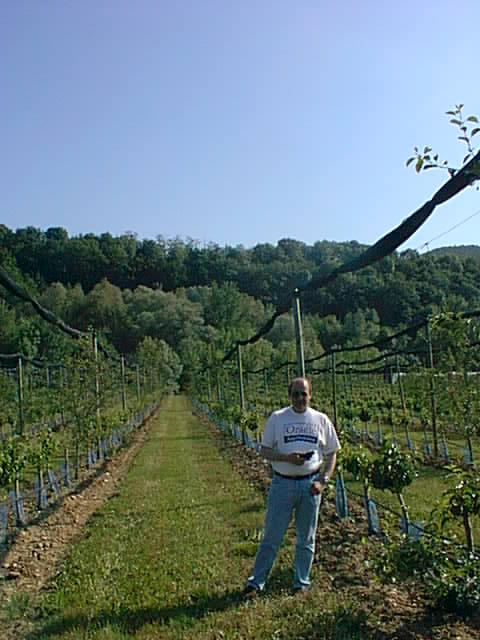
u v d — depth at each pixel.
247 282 90.62
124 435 23.20
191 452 18.47
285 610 5.29
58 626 5.31
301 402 5.85
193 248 97.94
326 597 5.54
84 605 5.78
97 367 15.38
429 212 5.64
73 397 14.88
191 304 74.12
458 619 4.88
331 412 22.42
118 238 94.00
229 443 20.27
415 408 22.05
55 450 12.18
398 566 5.12
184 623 5.18
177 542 7.92
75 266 85.88
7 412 19.75
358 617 5.03
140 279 91.38
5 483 9.63
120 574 6.67
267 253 97.44
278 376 30.44
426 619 4.95
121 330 69.50
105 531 8.84
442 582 4.97
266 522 5.89
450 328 6.27
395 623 4.90
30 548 8.21
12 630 5.38
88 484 13.62
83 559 7.38
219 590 5.98
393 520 8.01
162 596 5.89
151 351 46.19
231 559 7.03
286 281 85.88
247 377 31.33
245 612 5.30
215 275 92.50
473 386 8.62
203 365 40.72
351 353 32.22
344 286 40.94
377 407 26.09
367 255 7.37
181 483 12.86
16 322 44.47
